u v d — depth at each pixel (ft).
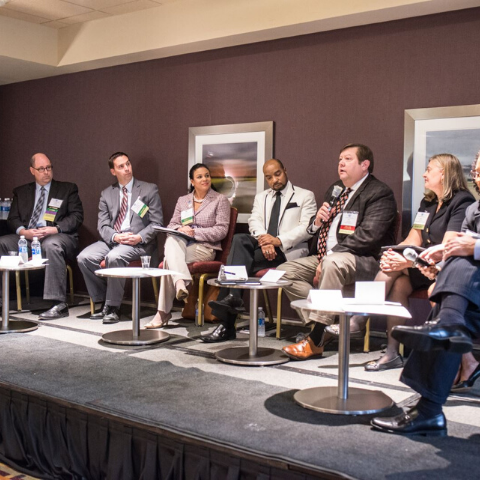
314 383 11.05
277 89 17.35
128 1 17.74
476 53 14.43
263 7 16.26
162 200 19.77
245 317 17.58
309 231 15.05
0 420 10.85
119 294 17.12
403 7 14.44
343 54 16.24
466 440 8.25
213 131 18.44
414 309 14.99
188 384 10.81
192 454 8.41
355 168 13.84
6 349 13.47
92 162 21.26
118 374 11.44
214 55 18.40
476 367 10.56
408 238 13.01
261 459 7.69
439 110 14.83
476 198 14.52
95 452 9.53
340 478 7.11
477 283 8.32
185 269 15.98
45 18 19.44
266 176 16.40
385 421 8.60
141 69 19.94
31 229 18.74
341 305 9.39
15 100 23.06
